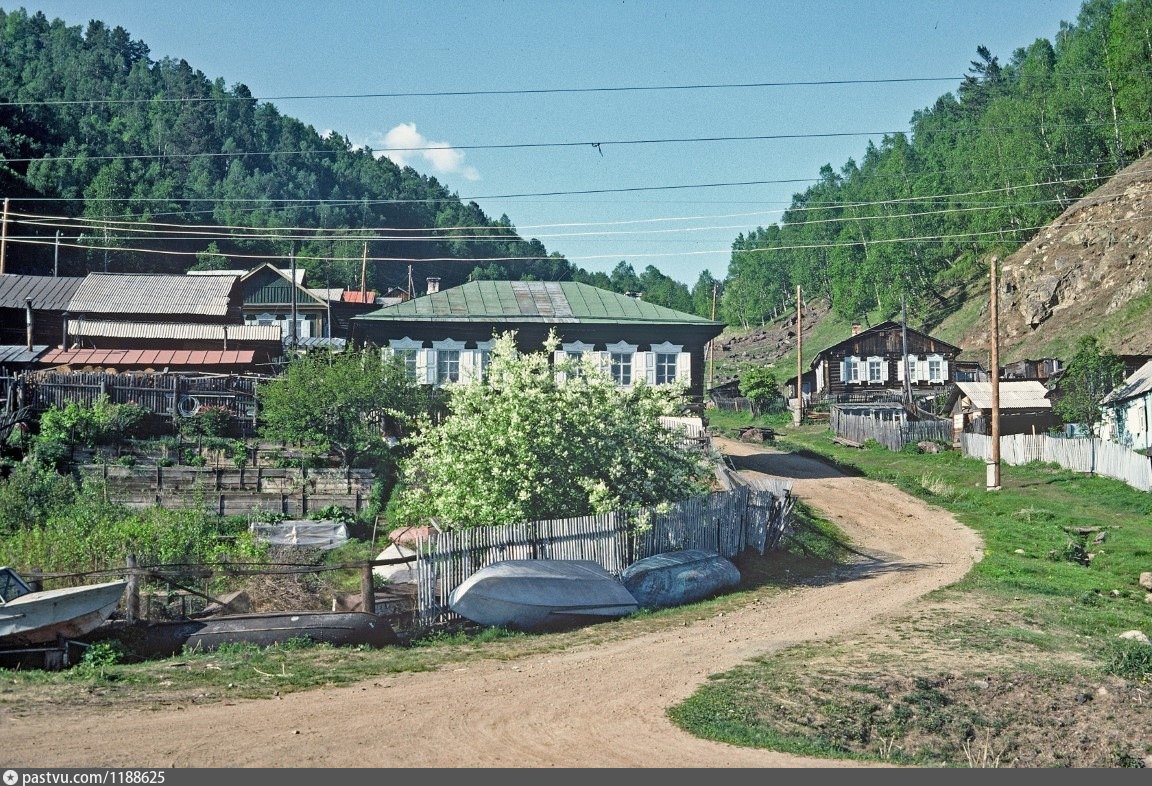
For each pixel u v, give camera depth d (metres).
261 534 31.59
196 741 12.78
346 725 13.91
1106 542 36.31
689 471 29.47
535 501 26.17
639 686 17.12
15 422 36.88
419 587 21.50
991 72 178.00
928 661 20.05
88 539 27.50
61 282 54.22
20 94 172.00
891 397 83.56
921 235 121.12
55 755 11.98
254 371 47.16
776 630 22.48
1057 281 91.19
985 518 40.62
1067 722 17.91
